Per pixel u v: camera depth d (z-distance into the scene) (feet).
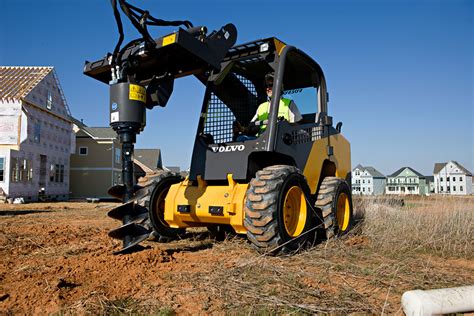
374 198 26.96
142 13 13.58
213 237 19.08
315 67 19.19
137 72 15.56
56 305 9.29
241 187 15.20
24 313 8.91
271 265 12.88
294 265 13.38
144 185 17.60
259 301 9.76
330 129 20.22
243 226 14.70
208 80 17.72
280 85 16.12
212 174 16.03
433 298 6.72
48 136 82.84
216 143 16.75
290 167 15.30
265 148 15.29
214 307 9.46
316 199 18.86
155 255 13.71
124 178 14.07
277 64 16.39
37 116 78.13
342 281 11.76
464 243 18.16
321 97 19.65
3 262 13.85
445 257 16.01
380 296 10.51
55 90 85.51
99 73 15.83
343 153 21.58
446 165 255.70
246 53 17.20
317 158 18.66
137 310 9.14
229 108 18.20
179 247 16.79
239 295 10.18
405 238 18.11
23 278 11.41
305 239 15.37
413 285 11.59
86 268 12.28
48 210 45.27
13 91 74.08
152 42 13.73
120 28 13.44
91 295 9.92
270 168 14.99
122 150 14.02
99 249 16.53
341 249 15.74
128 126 13.69
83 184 106.22
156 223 17.35
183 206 16.12
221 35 15.16
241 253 15.20
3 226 25.32
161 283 11.06
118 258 13.32
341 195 19.30
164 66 15.25
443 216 21.12
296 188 15.31
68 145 92.27
